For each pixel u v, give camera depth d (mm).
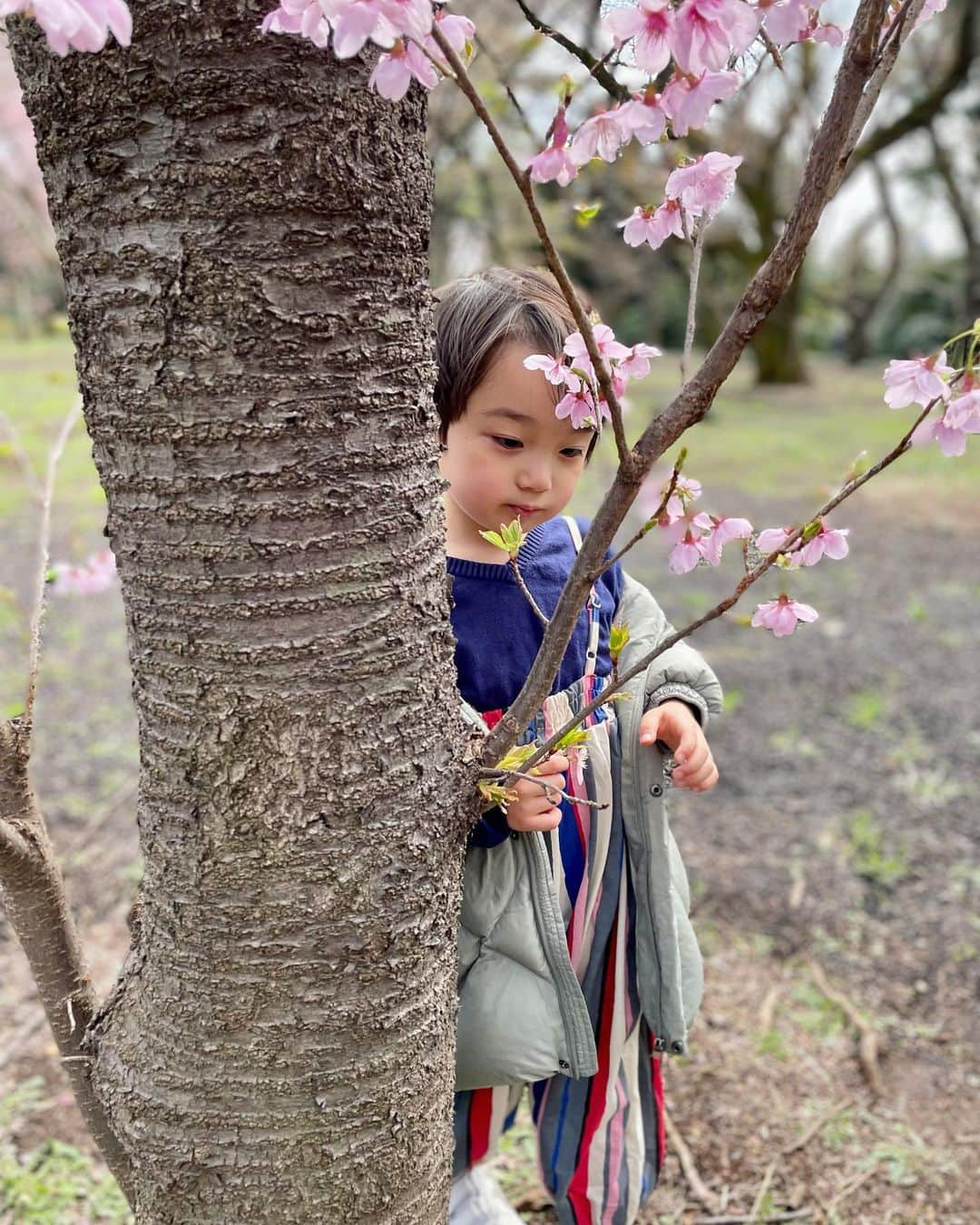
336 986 885
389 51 622
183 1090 909
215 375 767
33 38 742
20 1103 1995
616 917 1352
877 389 16734
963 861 2873
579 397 918
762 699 4137
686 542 918
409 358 839
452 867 952
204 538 802
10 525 6234
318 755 844
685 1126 1955
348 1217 938
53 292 14664
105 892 2736
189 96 719
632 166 2631
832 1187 1821
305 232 750
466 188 6121
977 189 19016
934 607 5414
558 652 857
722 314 15438
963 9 10844
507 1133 1961
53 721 3828
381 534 837
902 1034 2227
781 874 2824
